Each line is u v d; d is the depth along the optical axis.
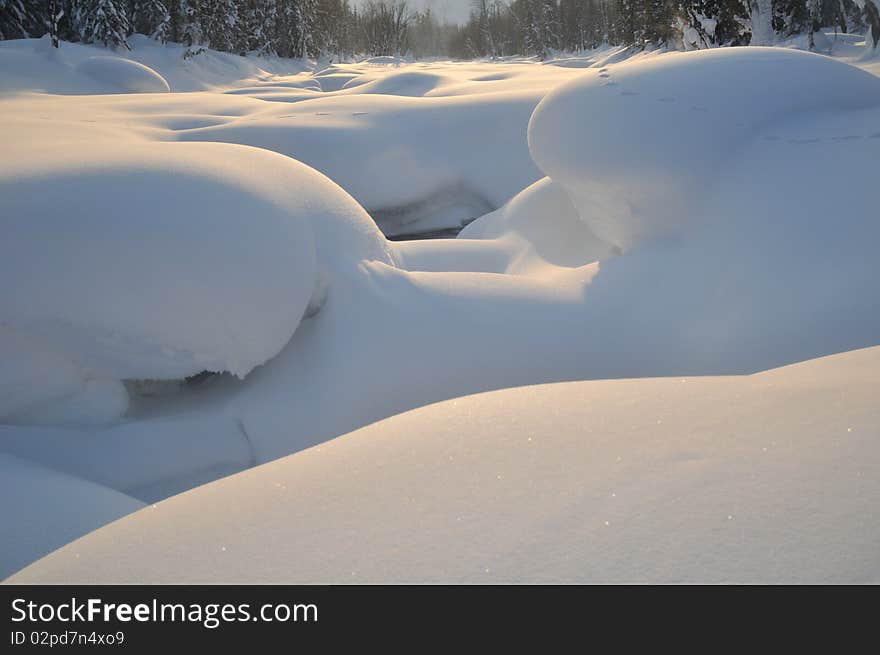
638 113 4.16
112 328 2.89
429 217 9.23
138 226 2.96
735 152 3.98
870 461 0.88
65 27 24.69
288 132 8.96
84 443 2.86
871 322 2.83
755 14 15.77
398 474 1.05
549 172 4.70
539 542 0.81
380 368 3.25
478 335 3.45
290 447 3.07
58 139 7.47
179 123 10.06
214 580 0.86
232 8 34.97
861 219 3.20
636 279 3.81
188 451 2.96
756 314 3.21
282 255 3.19
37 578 0.95
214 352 3.04
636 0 35.41
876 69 11.08
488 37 70.94
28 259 2.82
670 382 1.35
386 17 66.81
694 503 0.84
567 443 1.07
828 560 0.72
